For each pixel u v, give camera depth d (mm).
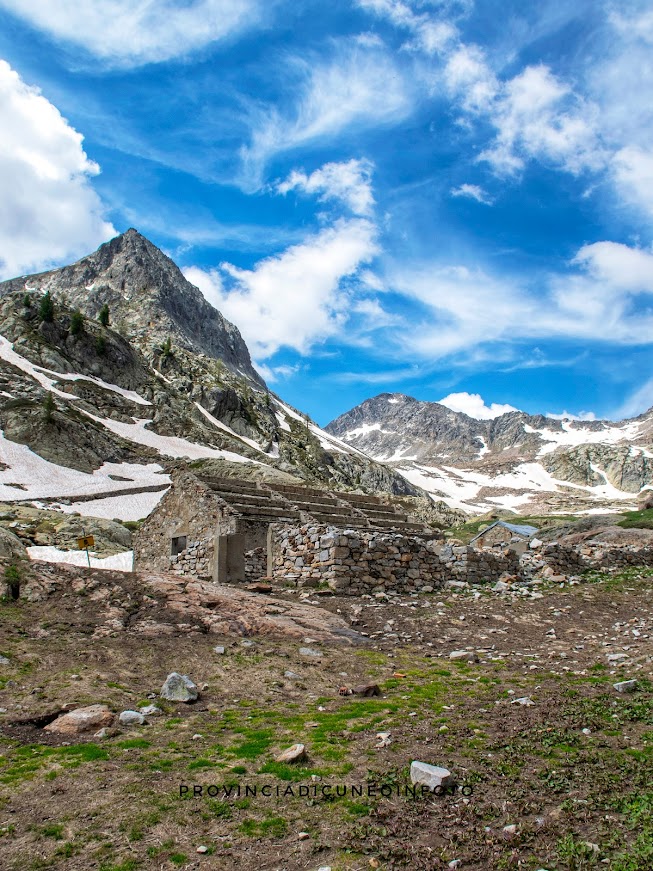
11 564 14891
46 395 117938
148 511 83438
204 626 14242
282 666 12484
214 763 8125
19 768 7816
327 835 6652
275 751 8570
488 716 10234
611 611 19719
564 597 21672
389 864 6164
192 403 157125
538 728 9648
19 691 10172
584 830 6824
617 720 10039
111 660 11844
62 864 6039
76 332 148250
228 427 164750
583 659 14266
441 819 7043
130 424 129875
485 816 7102
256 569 25406
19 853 6160
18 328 142250
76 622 13344
